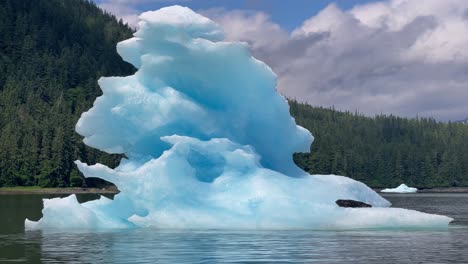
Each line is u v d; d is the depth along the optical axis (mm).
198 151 25406
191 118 26266
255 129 28125
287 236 21094
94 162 113250
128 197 24688
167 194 24219
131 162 27203
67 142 112125
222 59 26500
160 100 26188
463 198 83375
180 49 26406
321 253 16797
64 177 110750
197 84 27391
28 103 143000
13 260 15797
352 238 20516
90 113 26812
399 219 23594
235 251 17203
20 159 111250
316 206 23906
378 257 16094
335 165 136375
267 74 27094
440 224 23906
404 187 126750
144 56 26828
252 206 24109
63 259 15891
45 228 25422
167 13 27172
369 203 27750
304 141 28938
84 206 26734
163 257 16125
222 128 27109
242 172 25594
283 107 27812
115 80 26703
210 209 24109
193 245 18625
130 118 26266
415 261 15383
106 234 22328
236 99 27453
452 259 15727
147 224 24062
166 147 26859
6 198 77125
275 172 26156
